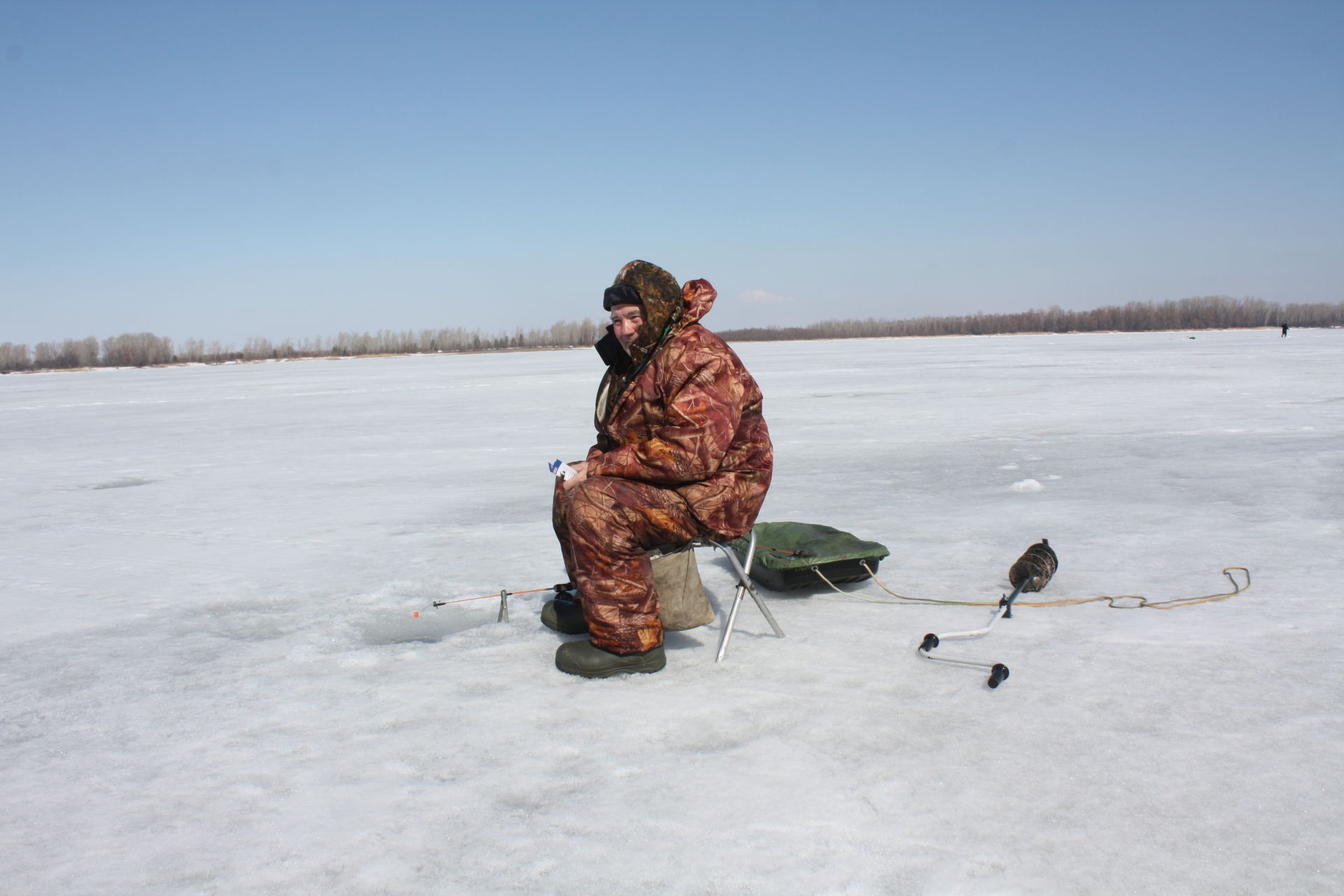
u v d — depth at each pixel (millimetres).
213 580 5059
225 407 22234
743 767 2430
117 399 27891
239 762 2574
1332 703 2797
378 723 2820
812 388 21891
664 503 3098
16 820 2268
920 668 3189
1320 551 4844
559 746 2604
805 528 4738
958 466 8656
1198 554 4852
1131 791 2268
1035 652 3336
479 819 2195
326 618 4141
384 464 10484
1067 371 26562
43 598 4719
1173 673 3092
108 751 2682
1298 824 2105
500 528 6285
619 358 3330
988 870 1932
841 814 2172
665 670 3229
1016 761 2443
